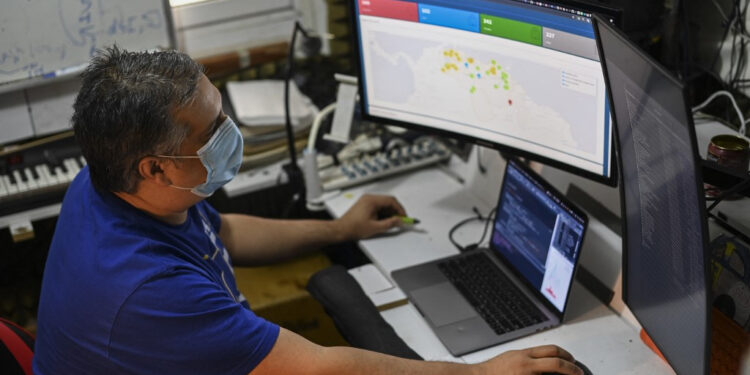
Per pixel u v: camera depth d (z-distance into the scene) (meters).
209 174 1.24
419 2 1.55
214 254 1.43
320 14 2.55
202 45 2.48
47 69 2.08
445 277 1.65
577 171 1.51
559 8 1.34
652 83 0.97
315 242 1.76
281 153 2.15
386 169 2.03
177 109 1.14
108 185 1.20
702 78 1.70
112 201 1.23
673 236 1.08
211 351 1.16
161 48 2.20
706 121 1.60
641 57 0.99
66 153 2.13
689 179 0.95
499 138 1.63
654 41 1.65
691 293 1.06
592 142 1.45
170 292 1.15
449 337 1.48
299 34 2.40
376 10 1.63
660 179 1.07
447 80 1.63
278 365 1.20
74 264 1.20
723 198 1.25
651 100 1.00
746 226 1.24
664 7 1.65
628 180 1.22
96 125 1.13
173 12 2.28
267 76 2.45
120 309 1.15
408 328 1.54
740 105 1.63
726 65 1.68
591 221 1.60
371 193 1.98
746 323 1.25
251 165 2.12
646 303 1.28
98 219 1.22
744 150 1.30
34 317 2.23
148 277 1.15
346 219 1.80
